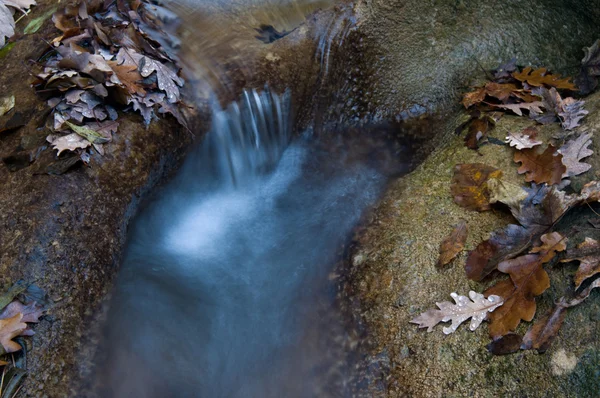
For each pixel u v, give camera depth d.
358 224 1.15
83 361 1.01
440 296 1.01
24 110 1.14
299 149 1.31
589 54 1.24
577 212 1.02
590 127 1.11
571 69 1.25
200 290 1.13
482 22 1.28
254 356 1.06
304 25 1.30
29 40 1.23
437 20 1.29
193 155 1.23
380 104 1.28
